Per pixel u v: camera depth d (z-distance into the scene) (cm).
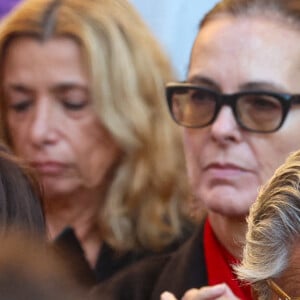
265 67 512
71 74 732
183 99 537
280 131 512
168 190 748
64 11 739
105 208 737
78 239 696
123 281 573
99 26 742
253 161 514
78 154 737
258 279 389
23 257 226
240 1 530
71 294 222
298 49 513
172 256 572
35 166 738
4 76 749
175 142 761
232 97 515
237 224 515
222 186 516
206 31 532
